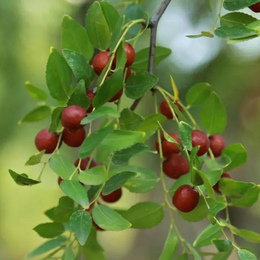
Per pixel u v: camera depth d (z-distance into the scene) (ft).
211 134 3.61
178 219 8.59
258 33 3.36
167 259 3.41
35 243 10.61
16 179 3.27
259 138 7.30
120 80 3.27
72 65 3.34
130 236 10.68
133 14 3.76
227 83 6.30
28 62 6.12
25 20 5.85
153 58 3.59
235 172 8.14
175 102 3.53
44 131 3.43
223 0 3.45
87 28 3.45
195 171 3.26
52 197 9.59
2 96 6.07
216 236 3.37
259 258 6.32
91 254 3.51
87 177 3.26
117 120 3.37
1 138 6.33
